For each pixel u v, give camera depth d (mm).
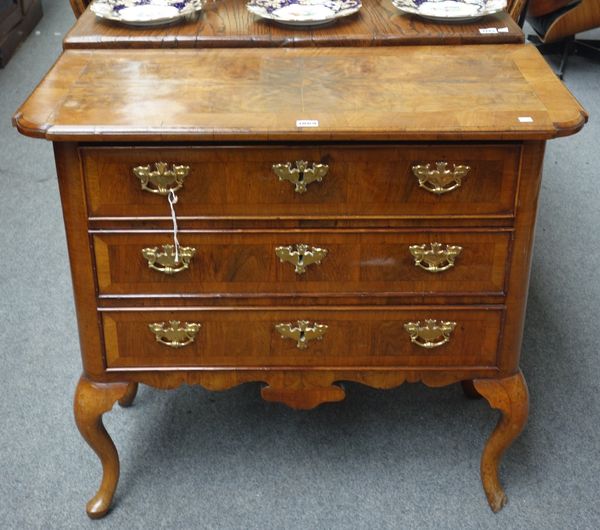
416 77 1558
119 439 1900
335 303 1506
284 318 1519
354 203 1417
